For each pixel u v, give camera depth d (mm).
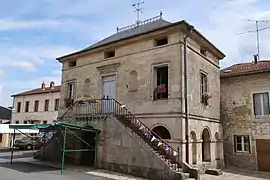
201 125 12953
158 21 16234
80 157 13820
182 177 9609
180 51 11953
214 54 15812
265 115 14992
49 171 11633
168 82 12109
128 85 13664
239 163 15422
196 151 12055
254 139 15133
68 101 16578
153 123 12188
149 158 10656
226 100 16562
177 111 11469
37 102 31422
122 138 11852
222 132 15844
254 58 18250
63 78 17766
